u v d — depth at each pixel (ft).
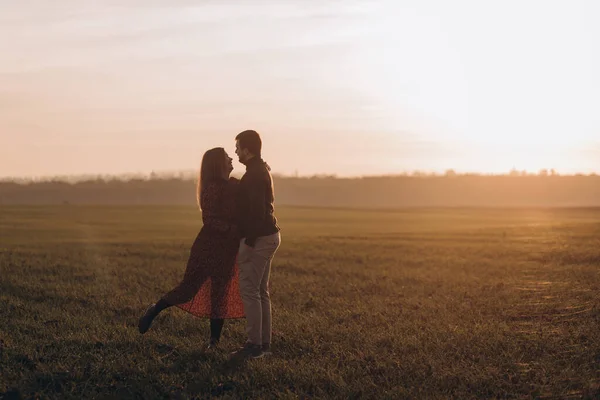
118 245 70.08
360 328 27.99
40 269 46.47
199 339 26.08
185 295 24.52
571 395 19.16
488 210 261.65
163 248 66.49
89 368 21.56
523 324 28.99
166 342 25.23
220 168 24.85
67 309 31.89
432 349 24.52
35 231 94.94
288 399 18.83
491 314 31.86
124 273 45.91
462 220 160.35
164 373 21.30
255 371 21.49
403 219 161.89
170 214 159.74
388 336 26.32
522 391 19.74
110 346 24.48
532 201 613.52
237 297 25.00
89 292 36.91
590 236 86.69
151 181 650.84
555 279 44.70
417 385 20.24
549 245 73.51
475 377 20.80
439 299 36.78
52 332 26.50
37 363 21.98
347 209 241.76
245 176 23.58
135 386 19.93
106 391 19.69
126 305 33.09
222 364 22.34
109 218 138.51
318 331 27.30
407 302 35.68
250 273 23.66
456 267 54.80
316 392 19.71
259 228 23.34
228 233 24.56
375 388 19.95
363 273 49.32
